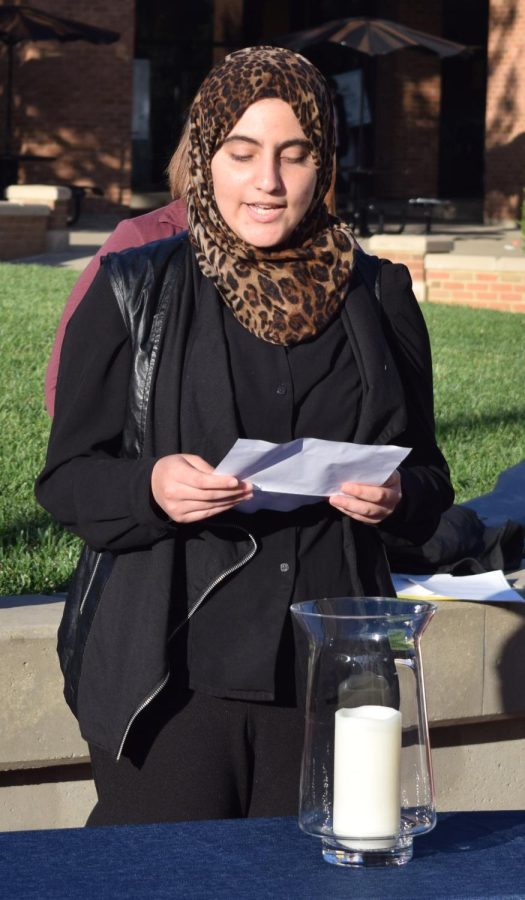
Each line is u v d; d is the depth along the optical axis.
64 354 2.72
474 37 29.05
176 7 27.08
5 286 12.79
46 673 3.65
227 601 2.66
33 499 5.60
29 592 4.47
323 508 2.71
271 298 2.66
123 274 2.69
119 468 2.61
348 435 2.73
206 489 2.47
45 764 3.72
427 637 4.07
